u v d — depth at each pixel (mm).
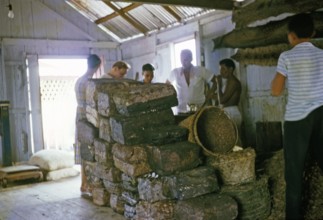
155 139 3801
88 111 4848
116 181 4188
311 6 4805
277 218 3627
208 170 3576
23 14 8961
